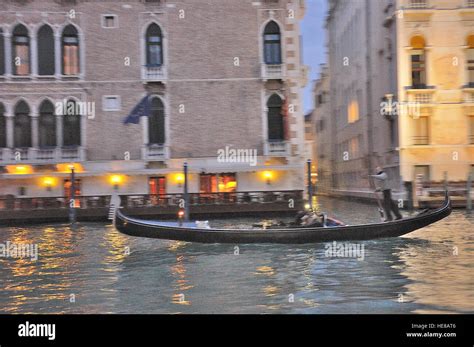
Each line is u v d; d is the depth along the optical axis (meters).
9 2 28.20
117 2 28.70
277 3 29.17
